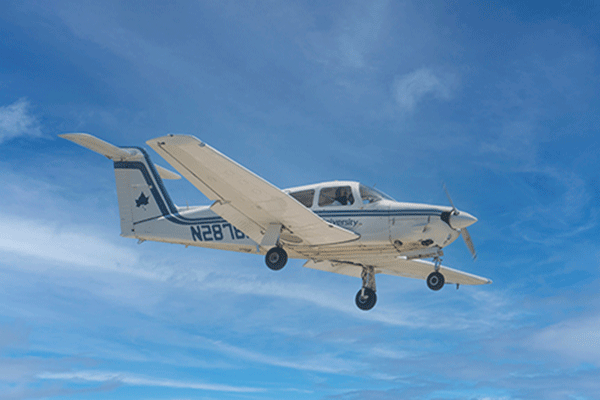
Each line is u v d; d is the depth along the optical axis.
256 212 9.33
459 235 9.76
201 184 8.79
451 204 9.46
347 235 9.52
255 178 8.34
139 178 11.59
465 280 12.45
